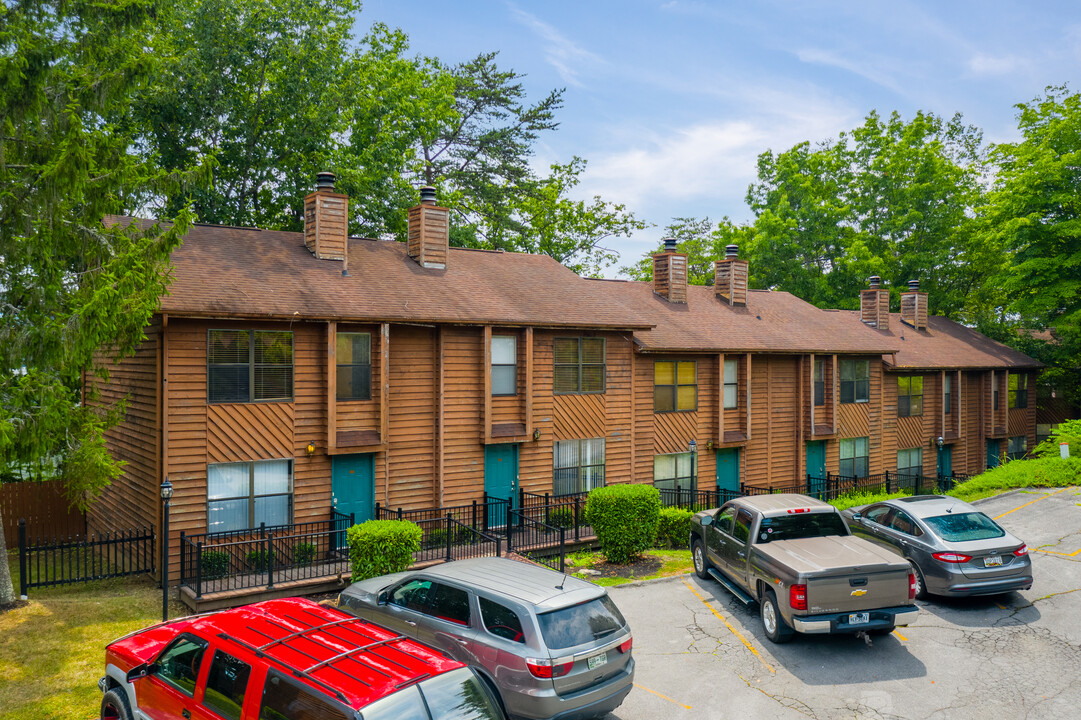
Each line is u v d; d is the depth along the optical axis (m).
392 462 17.73
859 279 43.66
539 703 7.63
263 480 15.97
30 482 19.44
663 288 27.52
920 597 13.01
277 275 17.27
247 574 14.77
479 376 19.08
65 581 14.18
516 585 8.66
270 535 13.94
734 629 11.76
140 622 12.36
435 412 18.45
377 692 5.77
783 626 10.90
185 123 29.11
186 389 15.06
